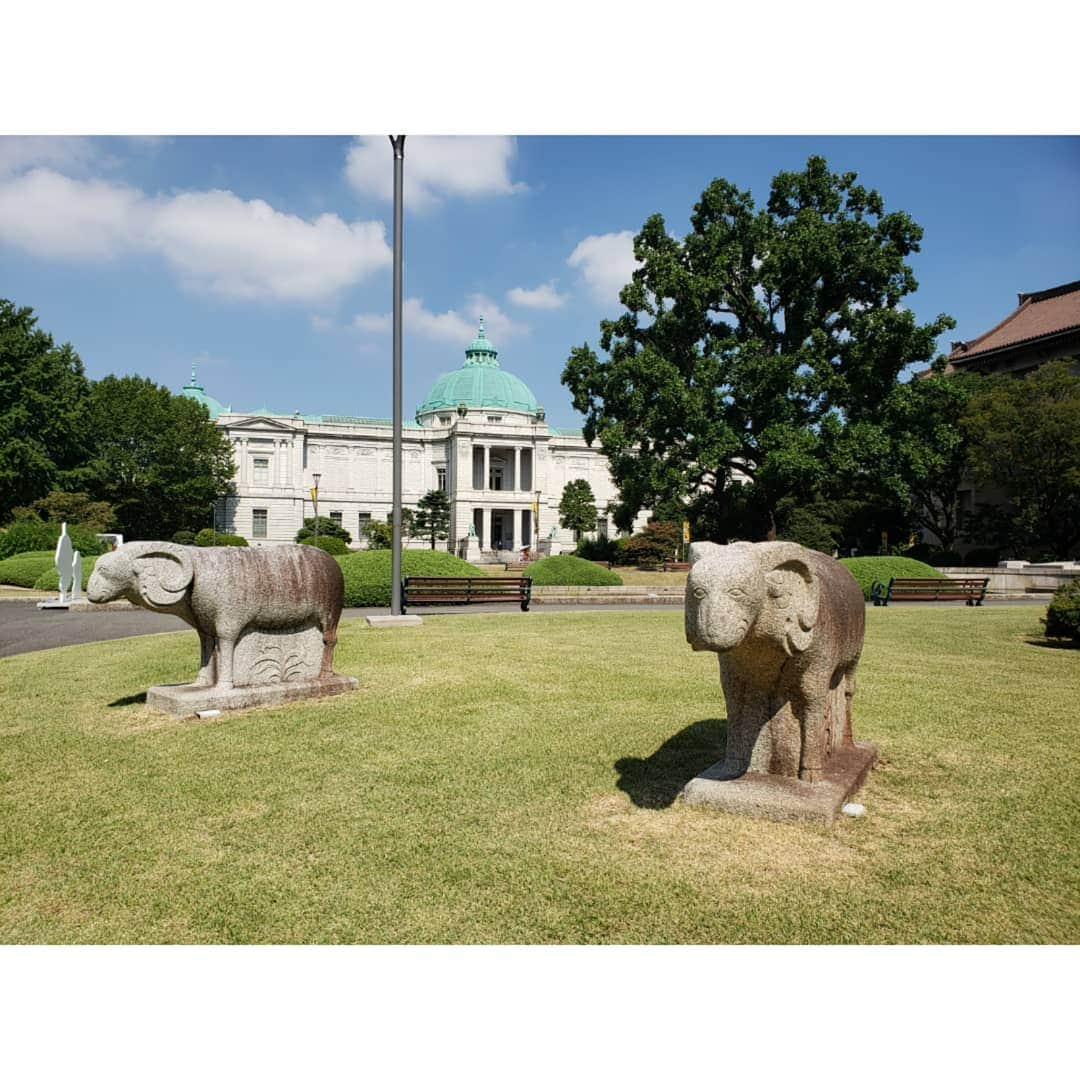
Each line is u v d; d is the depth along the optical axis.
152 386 55.28
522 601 15.76
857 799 4.11
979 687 7.13
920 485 33.69
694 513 33.59
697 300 25.67
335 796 4.25
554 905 3.01
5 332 40.38
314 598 6.62
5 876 3.35
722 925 2.86
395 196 12.69
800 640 3.61
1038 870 3.28
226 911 3.02
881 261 25.02
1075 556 31.00
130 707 6.40
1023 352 39.06
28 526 27.38
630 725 5.66
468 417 77.38
